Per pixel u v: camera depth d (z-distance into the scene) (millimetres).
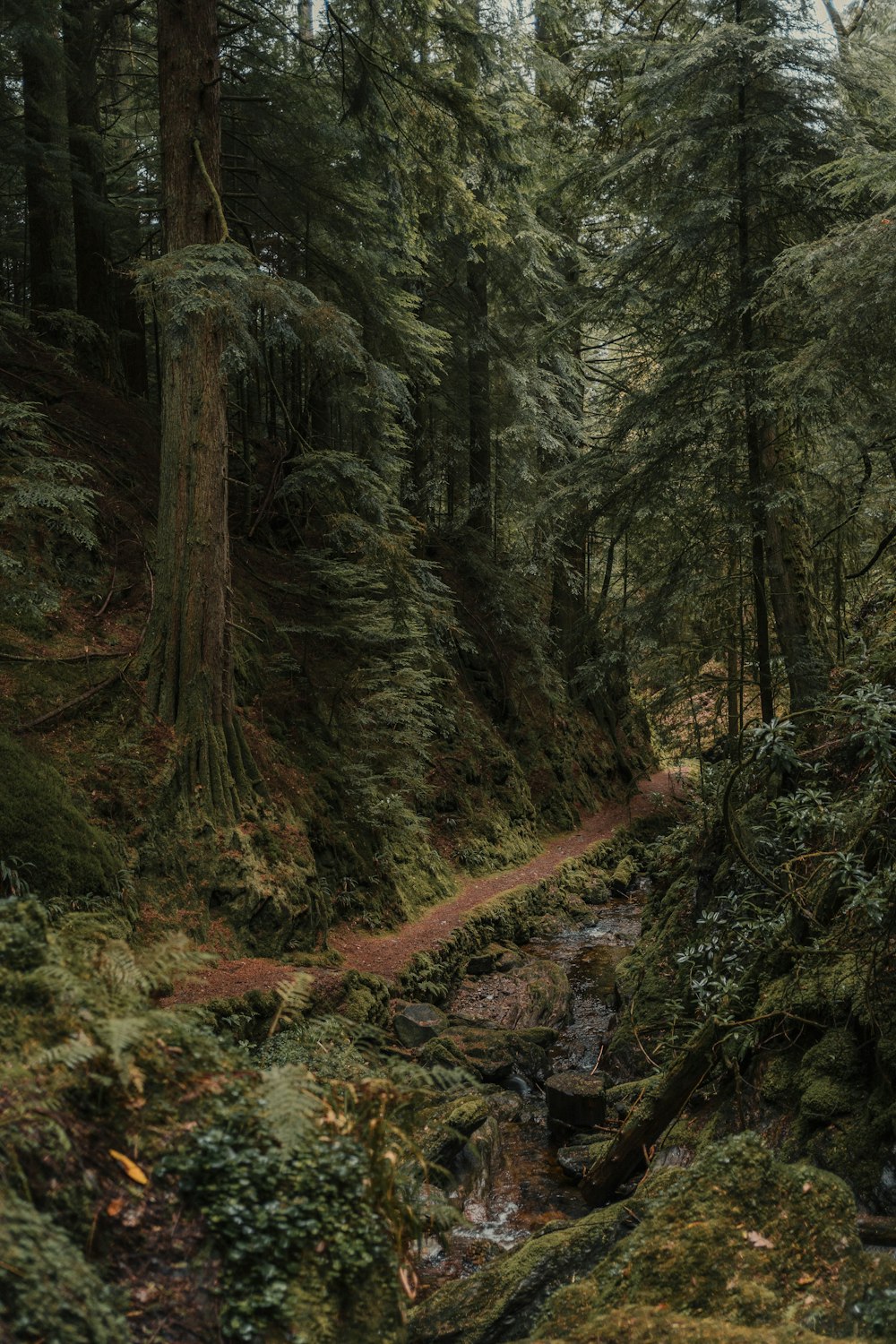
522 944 13930
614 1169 6336
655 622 12266
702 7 12914
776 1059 5961
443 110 12352
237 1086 3062
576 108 19266
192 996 7930
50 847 7973
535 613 22094
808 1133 5352
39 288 15883
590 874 17328
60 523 10820
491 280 21141
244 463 16281
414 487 20453
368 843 12609
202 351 10438
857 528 13375
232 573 13781
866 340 7688
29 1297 2037
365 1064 7141
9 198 19125
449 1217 3662
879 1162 4914
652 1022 8938
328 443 17297
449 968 11578
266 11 13875
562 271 22438
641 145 11727
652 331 12789
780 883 6992
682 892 11031
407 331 15789
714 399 11258
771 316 11000
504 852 16547
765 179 10875
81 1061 2646
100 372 15562
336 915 11188
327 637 14062
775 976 6465
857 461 11719
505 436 20422
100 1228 2422
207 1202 2619
